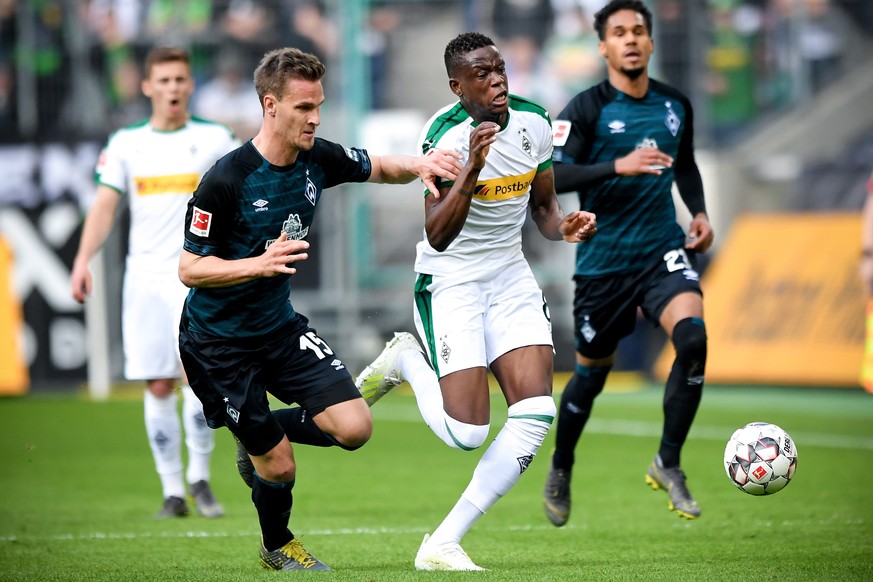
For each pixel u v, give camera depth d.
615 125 24.06
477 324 19.25
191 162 28.02
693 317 22.69
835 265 52.03
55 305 55.34
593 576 17.86
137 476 33.94
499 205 19.17
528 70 59.97
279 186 17.69
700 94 59.41
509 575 17.89
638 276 23.83
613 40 23.91
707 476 31.56
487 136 17.48
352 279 57.00
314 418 18.80
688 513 22.05
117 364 57.34
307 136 17.30
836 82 62.38
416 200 57.41
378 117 58.78
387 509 27.55
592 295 24.28
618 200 23.72
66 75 60.34
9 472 34.72
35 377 55.56
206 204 17.44
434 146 19.17
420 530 24.28
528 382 18.91
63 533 24.55
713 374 53.69
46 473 34.53
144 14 60.56
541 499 29.39
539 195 20.03
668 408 22.33
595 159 24.33
